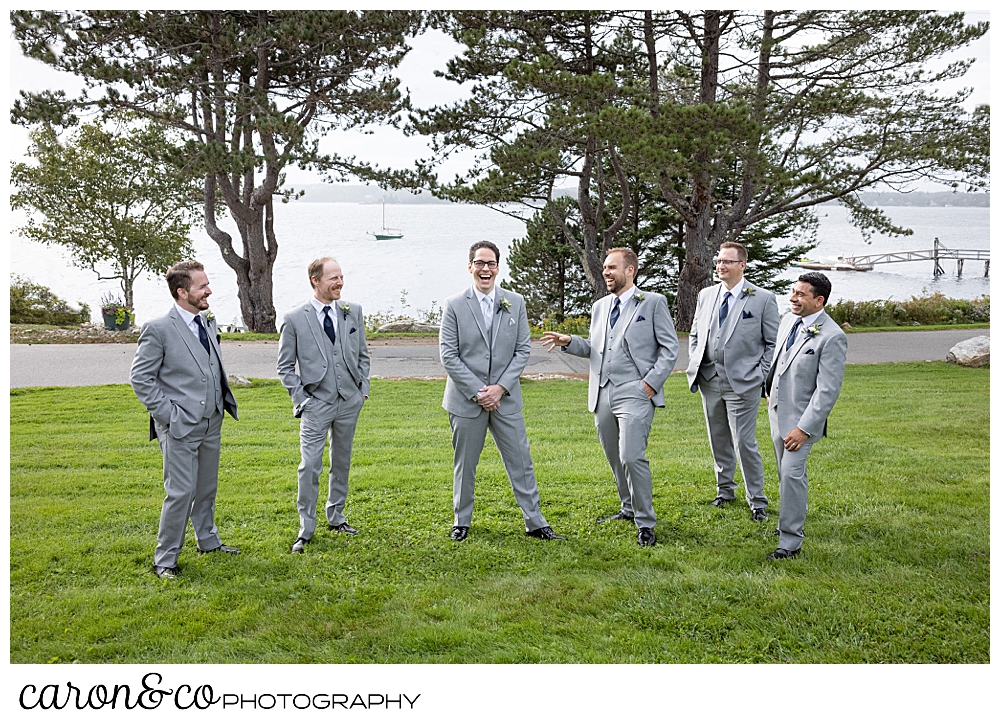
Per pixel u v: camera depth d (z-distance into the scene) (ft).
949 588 14.44
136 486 21.25
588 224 72.49
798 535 16.11
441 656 12.53
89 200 85.61
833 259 223.92
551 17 57.72
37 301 77.00
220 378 16.17
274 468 23.36
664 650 12.70
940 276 175.52
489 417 17.60
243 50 57.31
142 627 13.24
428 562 16.10
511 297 17.87
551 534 17.48
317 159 66.59
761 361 18.80
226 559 16.07
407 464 23.94
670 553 16.31
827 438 26.32
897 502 19.33
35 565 15.44
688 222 64.18
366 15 58.65
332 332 17.25
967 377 40.47
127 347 55.72
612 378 17.85
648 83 62.13
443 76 61.36
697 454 25.02
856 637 12.92
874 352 53.47
